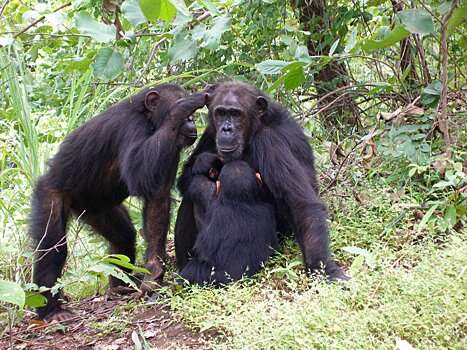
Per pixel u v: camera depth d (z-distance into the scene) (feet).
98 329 18.88
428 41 30.66
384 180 23.53
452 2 21.36
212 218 20.31
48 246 21.34
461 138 24.23
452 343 13.97
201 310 17.33
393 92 27.37
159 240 21.07
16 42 26.91
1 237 27.20
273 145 20.89
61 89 32.81
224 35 30.22
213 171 21.52
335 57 24.45
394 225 21.49
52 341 18.85
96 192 22.72
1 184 29.43
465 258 16.96
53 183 22.20
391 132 23.08
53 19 25.43
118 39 22.34
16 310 20.27
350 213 22.76
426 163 22.50
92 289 24.68
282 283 19.11
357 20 30.71
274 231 20.86
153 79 31.94
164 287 19.43
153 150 20.63
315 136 29.73
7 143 29.43
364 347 14.16
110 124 21.97
